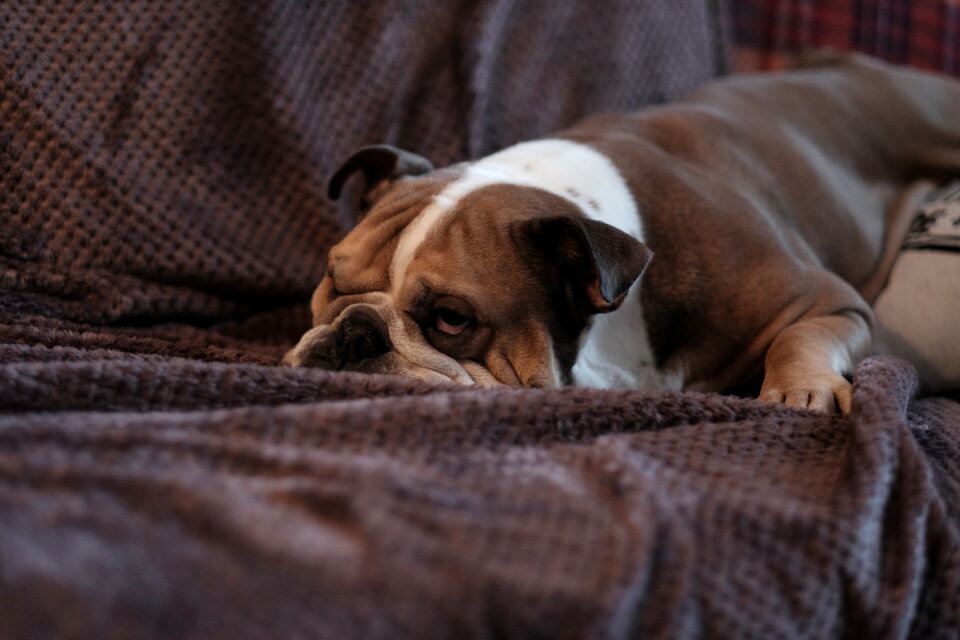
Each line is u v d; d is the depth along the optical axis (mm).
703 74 2307
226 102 1668
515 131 1975
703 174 1642
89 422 899
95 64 1547
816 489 972
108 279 1512
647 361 1502
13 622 650
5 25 1476
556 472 919
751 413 1116
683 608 805
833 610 878
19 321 1403
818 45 2510
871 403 1088
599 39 2084
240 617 696
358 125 1793
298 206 1716
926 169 2100
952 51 2529
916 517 959
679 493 905
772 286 1536
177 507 777
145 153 1572
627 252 1229
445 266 1286
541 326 1312
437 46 1883
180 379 1044
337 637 702
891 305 1735
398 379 1101
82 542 714
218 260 1610
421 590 737
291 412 948
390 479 833
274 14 1692
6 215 1468
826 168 1886
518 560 786
